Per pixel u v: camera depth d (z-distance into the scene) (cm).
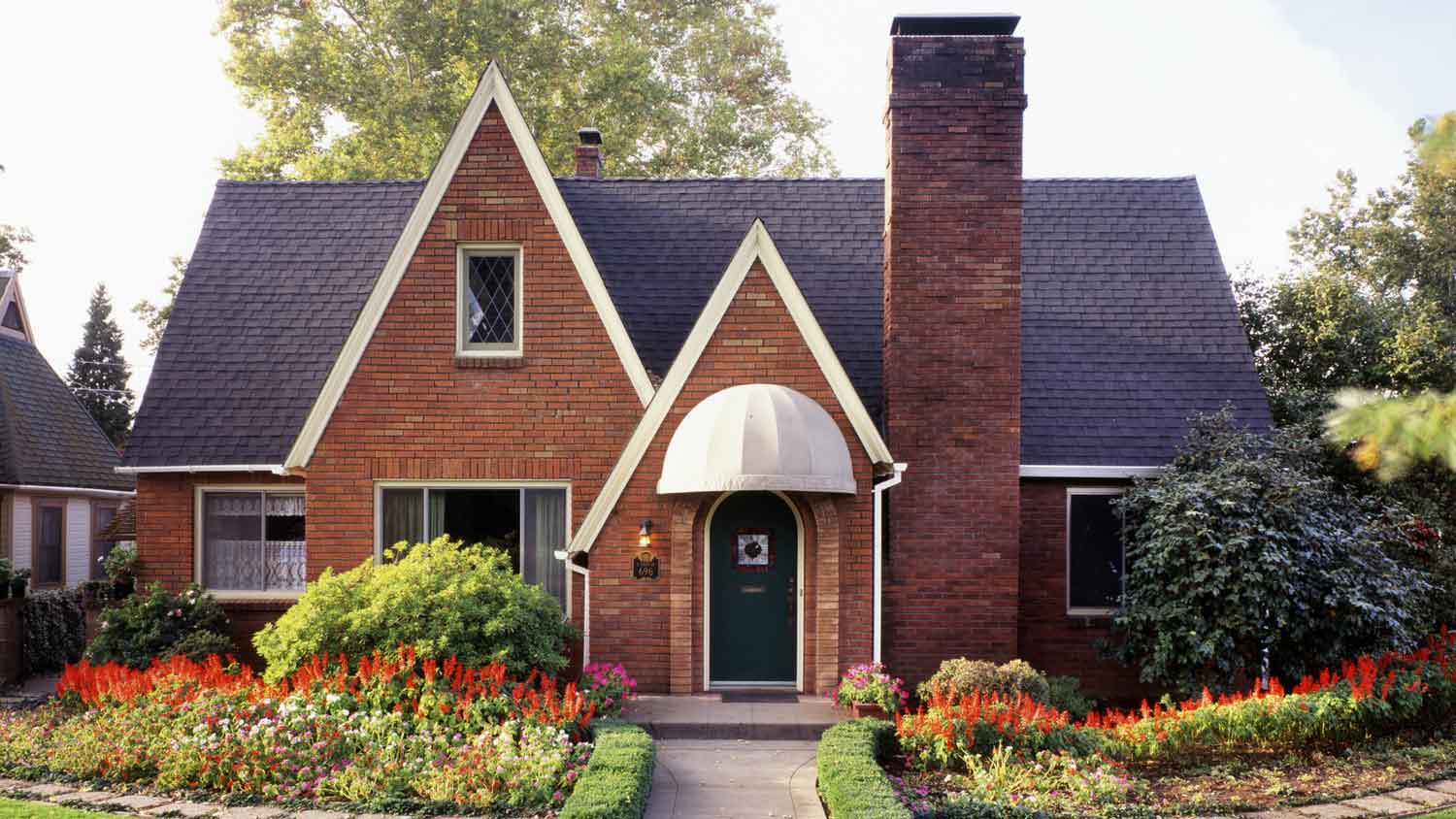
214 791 1135
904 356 1678
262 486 1866
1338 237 3111
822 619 1580
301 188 2206
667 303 1947
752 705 1523
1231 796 1169
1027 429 1808
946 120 1689
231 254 2089
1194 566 1534
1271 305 2466
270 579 1866
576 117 3812
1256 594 1476
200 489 1870
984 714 1254
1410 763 1295
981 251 1681
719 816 1070
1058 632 1770
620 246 2047
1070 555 1791
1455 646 1530
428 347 1717
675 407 1630
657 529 1620
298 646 1382
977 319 1680
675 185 2181
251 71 3581
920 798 1113
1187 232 2108
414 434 1712
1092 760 1209
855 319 1953
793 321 1636
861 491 1598
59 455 2744
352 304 2019
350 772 1130
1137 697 1761
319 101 3678
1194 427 1770
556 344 1727
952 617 1661
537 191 1733
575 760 1181
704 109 4419
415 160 3531
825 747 1179
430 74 3675
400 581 1441
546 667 1462
